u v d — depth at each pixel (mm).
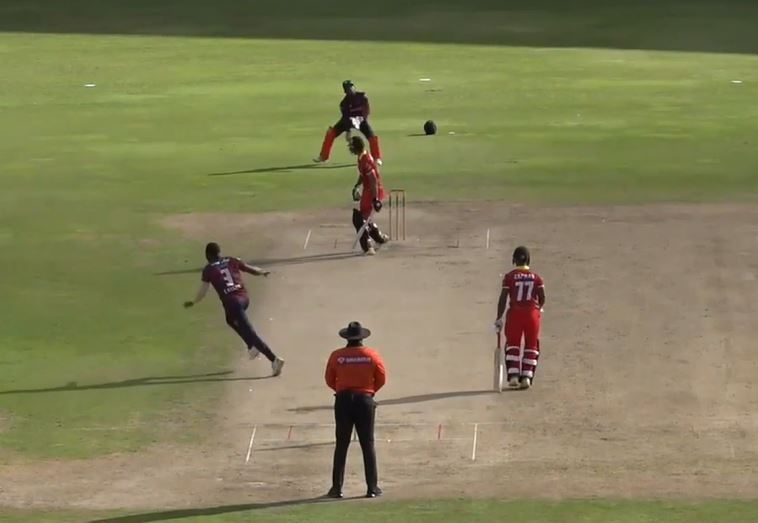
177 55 179750
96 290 88125
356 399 58562
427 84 157750
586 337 79000
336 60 174500
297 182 112188
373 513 56531
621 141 126312
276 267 91125
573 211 101938
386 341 79188
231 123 137125
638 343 78062
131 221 101812
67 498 60156
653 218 99812
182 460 65125
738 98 148375
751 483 60281
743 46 186000
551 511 56219
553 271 88938
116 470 63906
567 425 68125
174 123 137500
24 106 147625
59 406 71562
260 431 68375
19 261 93438
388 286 87250
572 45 187000
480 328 80750
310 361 76750
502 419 69000
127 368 76500
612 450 65062
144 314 84125
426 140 127688
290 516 56375
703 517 55156
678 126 133250
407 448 65938
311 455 65500
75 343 79938
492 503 57594
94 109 145625
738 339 78312
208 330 81688
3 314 84188
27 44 189750
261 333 80562
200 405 71562
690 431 67188
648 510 56156
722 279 87062
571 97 149375
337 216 101938
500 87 155875
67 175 115875
